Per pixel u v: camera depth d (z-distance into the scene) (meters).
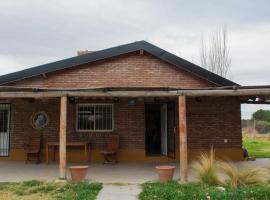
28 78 14.58
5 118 15.66
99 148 15.30
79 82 14.85
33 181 10.69
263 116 39.41
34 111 15.52
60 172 11.05
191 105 15.45
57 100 15.53
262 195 8.66
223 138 15.41
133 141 15.31
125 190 9.67
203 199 8.41
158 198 8.61
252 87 10.94
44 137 15.40
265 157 17.00
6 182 10.74
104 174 12.22
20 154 15.41
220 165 10.60
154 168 13.49
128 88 11.27
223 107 15.52
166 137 15.50
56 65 14.25
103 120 15.44
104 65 15.04
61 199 8.60
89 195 8.94
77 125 15.38
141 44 14.85
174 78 15.12
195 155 15.25
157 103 15.70
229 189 9.29
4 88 11.23
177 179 11.11
